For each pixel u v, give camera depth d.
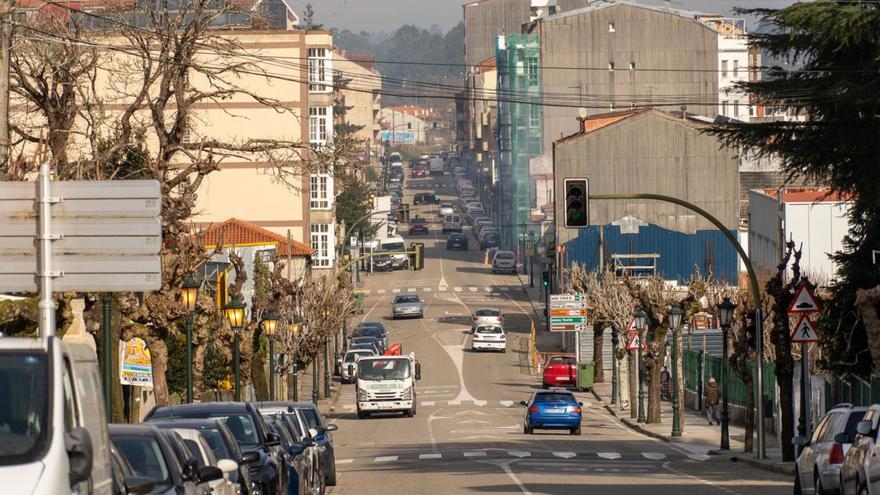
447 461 73.06
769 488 52.62
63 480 16.08
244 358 91.19
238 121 157.25
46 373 16.97
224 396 96.75
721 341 140.12
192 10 66.88
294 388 113.06
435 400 132.75
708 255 195.00
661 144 198.50
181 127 66.38
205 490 28.03
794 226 142.62
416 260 129.12
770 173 199.12
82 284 28.48
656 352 107.06
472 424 107.75
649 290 130.38
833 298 80.81
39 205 28.14
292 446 45.09
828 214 142.12
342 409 127.94
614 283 135.12
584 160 198.50
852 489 36.53
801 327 62.00
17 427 16.42
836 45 58.03
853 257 79.81
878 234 78.25
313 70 159.12
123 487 21.80
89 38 74.00
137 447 25.88
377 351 153.75
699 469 66.31
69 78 66.12
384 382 114.50
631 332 110.44
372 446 87.69
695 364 126.62
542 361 163.75
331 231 182.12
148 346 59.84
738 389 106.81
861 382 72.50
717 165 197.75
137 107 66.19
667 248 194.75
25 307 43.44
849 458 37.19
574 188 70.19
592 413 124.69
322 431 58.09
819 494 41.88
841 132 58.31
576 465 68.94
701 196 197.75
